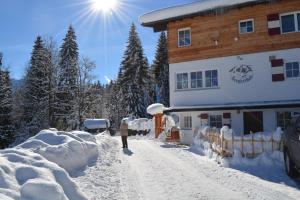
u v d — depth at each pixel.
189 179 12.04
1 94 48.94
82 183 10.15
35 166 7.91
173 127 26.44
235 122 24.14
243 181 11.76
